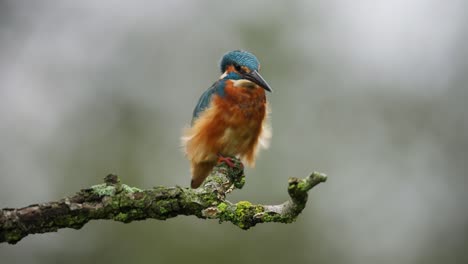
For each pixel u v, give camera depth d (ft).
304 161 46.47
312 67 49.78
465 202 45.52
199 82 51.19
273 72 49.60
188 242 44.55
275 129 47.52
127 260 44.14
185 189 20.38
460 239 44.78
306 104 48.73
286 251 44.21
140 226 44.60
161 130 49.67
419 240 44.70
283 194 45.11
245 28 51.44
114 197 19.25
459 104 48.55
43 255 44.06
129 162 48.73
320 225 44.96
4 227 17.87
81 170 48.49
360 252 44.45
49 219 18.38
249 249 44.29
